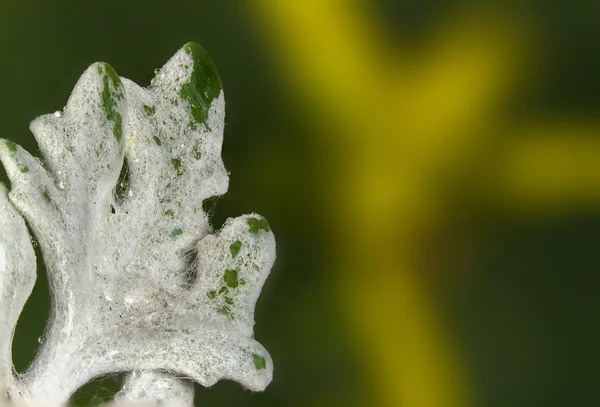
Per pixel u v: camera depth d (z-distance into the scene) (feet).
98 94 0.76
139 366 0.77
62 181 0.76
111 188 0.77
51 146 0.76
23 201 0.75
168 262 0.78
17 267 0.75
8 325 0.75
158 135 0.77
